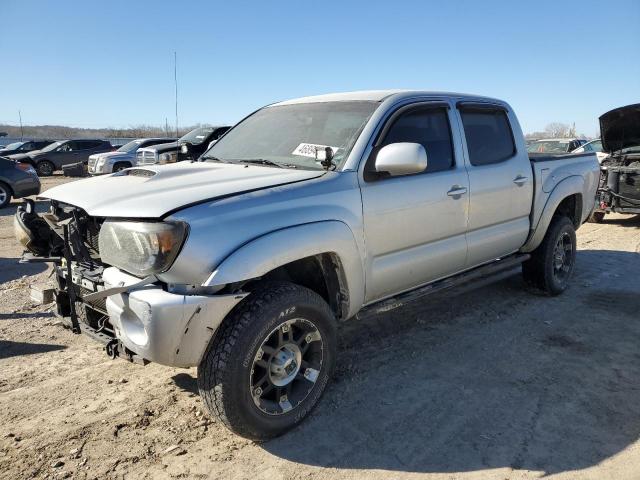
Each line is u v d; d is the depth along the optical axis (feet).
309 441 10.03
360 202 11.28
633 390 11.87
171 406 11.25
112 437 10.13
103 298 9.87
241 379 9.29
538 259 17.89
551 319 16.26
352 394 11.73
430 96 13.82
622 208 31.73
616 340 14.66
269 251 9.39
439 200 13.10
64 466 9.26
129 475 9.05
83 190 11.09
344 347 14.25
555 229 17.90
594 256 24.71
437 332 15.26
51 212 11.94
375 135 12.01
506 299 18.12
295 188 10.41
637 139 31.48
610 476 8.92
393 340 14.71
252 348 9.36
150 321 8.63
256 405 9.66
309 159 12.14
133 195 9.91
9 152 92.17
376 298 12.35
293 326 10.39
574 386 12.05
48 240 11.95
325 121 13.03
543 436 10.09
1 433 10.23
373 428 10.43
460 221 13.89
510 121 16.43
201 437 10.17
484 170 14.67
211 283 8.80
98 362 13.37
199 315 8.84
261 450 9.77
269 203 9.89
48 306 17.56
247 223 9.42
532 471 9.08
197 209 9.14
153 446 9.87
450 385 12.12
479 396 11.62
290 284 10.14
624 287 19.60
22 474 9.02
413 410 11.06
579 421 10.61
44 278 21.21
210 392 9.30
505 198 15.42
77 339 14.82
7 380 12.39
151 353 8.79
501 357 13.61
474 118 15.05
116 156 64.18
